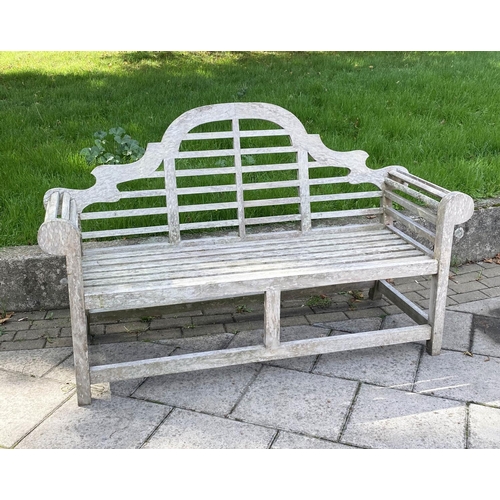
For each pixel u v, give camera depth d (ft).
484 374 10.61
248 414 9.55
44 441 8.92
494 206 15.16
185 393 10.14
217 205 12.05
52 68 26.86
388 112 19.72
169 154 11.64
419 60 28.02
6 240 13.20
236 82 23.82
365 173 12.61
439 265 10.75
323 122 18.94
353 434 9.05
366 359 11.15
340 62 27.40
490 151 18.19
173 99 21.38
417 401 9.86
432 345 11.16
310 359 11.18
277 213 14.84
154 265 10.76
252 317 12.84
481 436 9.00
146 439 8.96
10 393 10.11
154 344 11.69
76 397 10.03
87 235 11.53
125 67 27.22
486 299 13.37
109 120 19.34
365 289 14.07
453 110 20.18
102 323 12.61
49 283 12.79
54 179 15.30
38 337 11.86
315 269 10.39
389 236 12.26
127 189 15.26
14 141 17.47
